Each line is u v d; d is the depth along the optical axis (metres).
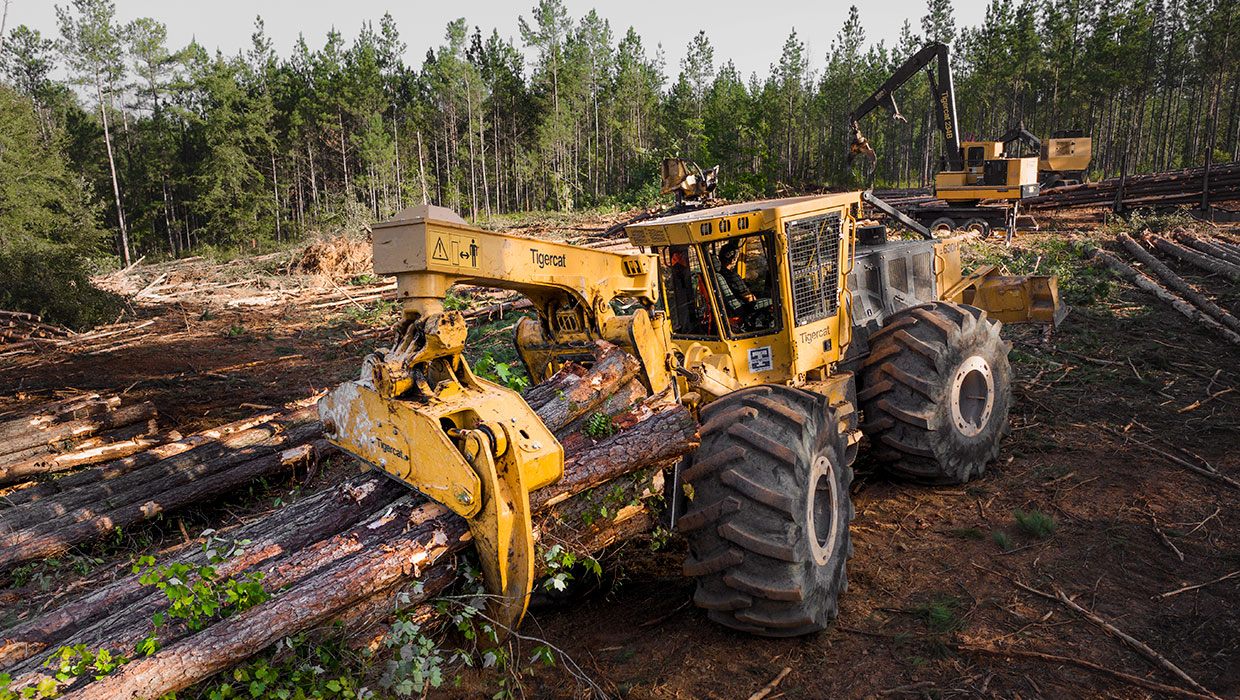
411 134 70.81
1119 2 58.00
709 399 4.57
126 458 6.82
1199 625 3.74
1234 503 4.99
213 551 3.32
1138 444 6.10
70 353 13.01
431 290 3.13
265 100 61.72
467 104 69.88
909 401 5.25
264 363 11.73
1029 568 4.39
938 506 5.33
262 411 9.00
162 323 16.02
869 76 69.31
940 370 5.19
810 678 3.53
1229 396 7.14
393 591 3.08
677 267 5.27
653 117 79.31
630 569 4.70
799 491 3.55
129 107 65.81
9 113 41.84
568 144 71.31
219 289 21.20
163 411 9.12
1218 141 66.31
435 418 3.14
